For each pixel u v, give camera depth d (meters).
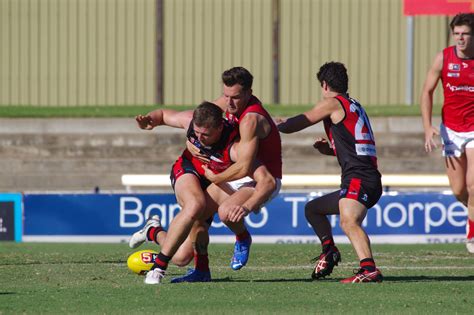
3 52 76.62
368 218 47.56
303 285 26.81
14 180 63.03
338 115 27.33
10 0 76.44
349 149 27.30
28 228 49.03
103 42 76.88
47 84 76.75
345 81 28.09
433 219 47.56
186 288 26.23
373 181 27.27
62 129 67.00
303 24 76.31
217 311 22.28
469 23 33.66
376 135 65.06
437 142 64.75
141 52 77.00
